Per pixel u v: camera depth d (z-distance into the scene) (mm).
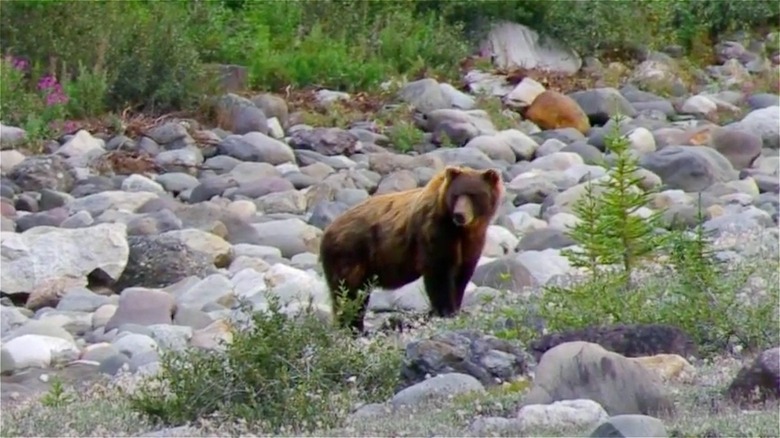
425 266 41125
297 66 85188
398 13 91938
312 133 74500
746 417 28156
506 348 33812
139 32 80562
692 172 67062
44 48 81125
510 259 50250
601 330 35375
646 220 42875
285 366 31844
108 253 53250
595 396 29766
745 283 39781
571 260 42031
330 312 43562
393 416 30531
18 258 52438
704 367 33844
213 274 51375
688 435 26875
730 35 99375
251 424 30797
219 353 33000
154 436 29969
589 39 93625
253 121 76500
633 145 72938
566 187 66875
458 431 28609
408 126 77250
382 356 33906
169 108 79188
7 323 47000
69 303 49906
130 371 39250
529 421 28500
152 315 46312
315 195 65312
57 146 73562
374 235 42031
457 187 40406
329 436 29266
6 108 76062
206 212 60688
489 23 92938
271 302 33219
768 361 30344
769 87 89438
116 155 71250
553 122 80188
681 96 88438
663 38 97000
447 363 33188
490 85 85938
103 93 77938
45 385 39188
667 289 38844
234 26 89625
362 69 85188
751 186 66312
